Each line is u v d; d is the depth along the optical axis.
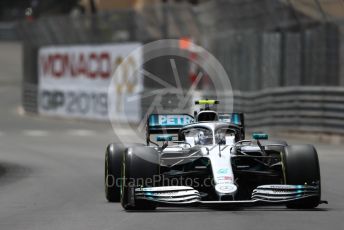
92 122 130.38
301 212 36.16
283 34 95.06
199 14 110.44
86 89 132.25
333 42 87.62
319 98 89.31
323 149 78.69
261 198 35.53
